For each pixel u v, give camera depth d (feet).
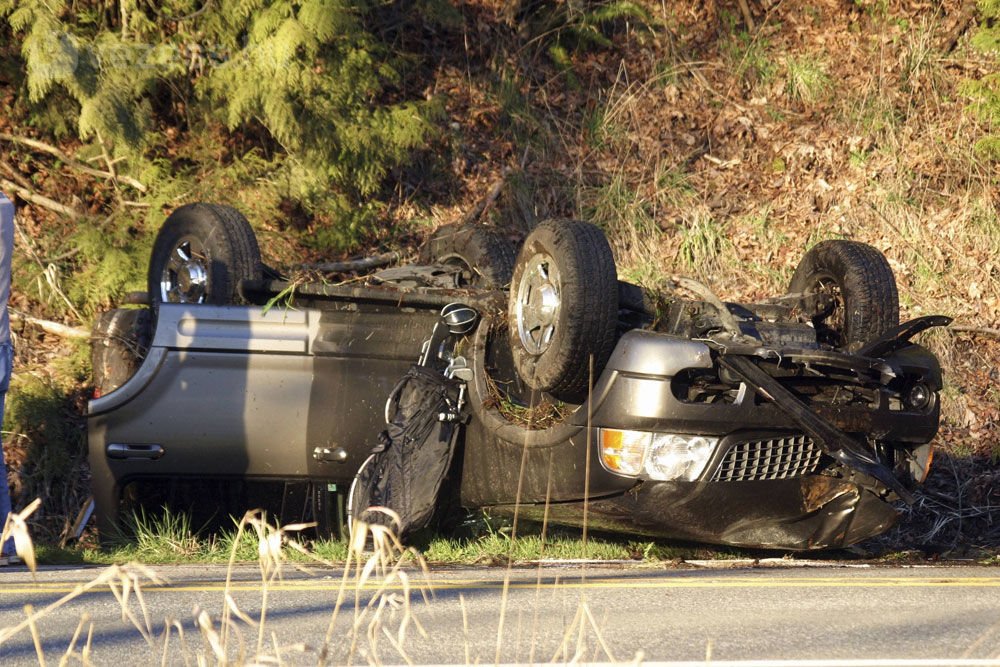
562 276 56.29
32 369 92.99
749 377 54.03
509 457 60.18
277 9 98.32
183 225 79.25
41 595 46.01
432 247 82.99
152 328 75.61
